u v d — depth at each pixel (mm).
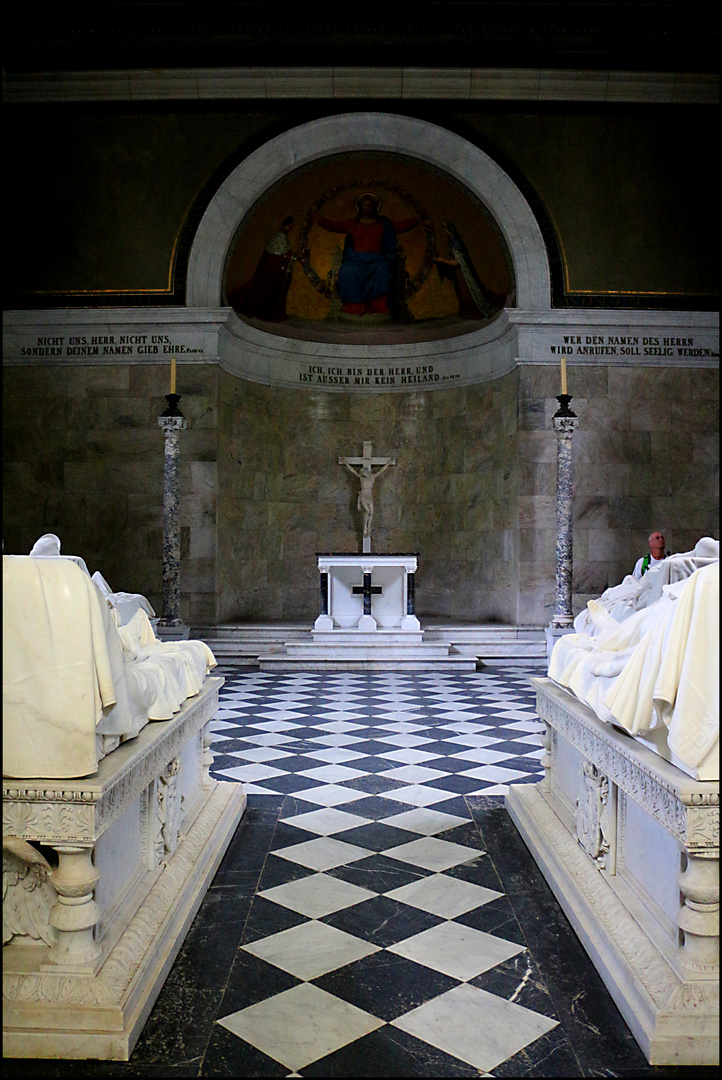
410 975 2959
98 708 2545
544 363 13312
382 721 7879
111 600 4582
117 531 13492
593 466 13375
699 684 2523
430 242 14750
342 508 15281
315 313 15180
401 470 15305
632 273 13422
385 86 13148
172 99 13203
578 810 3783
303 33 7160
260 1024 2629
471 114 13352
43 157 13375
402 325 15289
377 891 3754
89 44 7828
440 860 4168
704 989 2479
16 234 13445
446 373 15008
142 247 13398
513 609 13414
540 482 13266
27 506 13570
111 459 13508
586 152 13383
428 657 11719
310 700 9094
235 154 13336
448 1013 2699
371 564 12312
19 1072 2371
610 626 4074
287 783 5645
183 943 3207
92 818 2441
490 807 5109
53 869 2576
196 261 13375
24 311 13430
